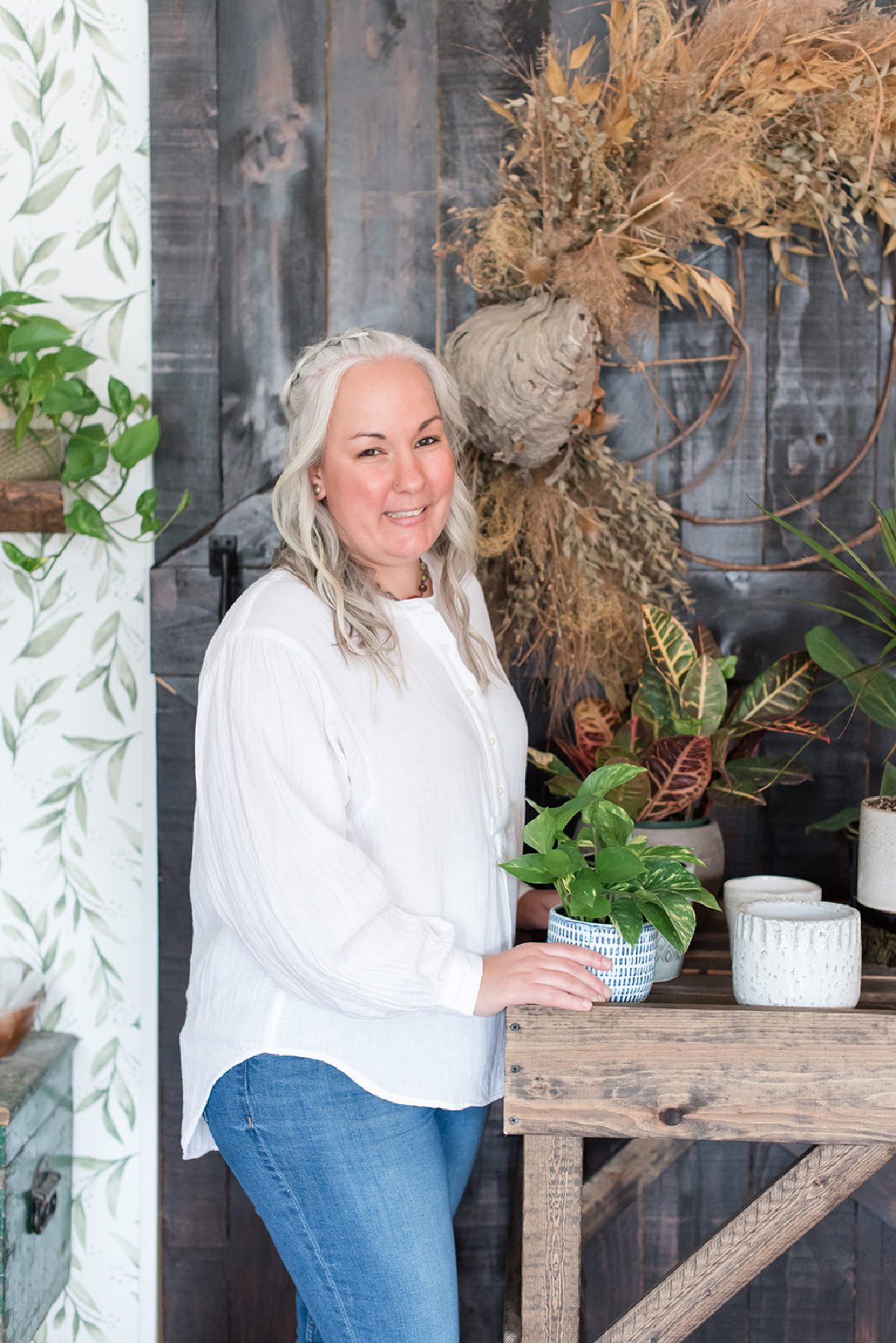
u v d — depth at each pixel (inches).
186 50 62.8
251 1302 67.5
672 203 56.1
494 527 61.7
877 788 65.2
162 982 66.6
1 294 60.2
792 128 58.2
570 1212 45.4
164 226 63.7
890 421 63.9
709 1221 67.2
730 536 64.9
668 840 55.1
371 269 63.5
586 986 43.2
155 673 64.7
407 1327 44.4
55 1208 64.4
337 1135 43.9
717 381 64.1
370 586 47.9
